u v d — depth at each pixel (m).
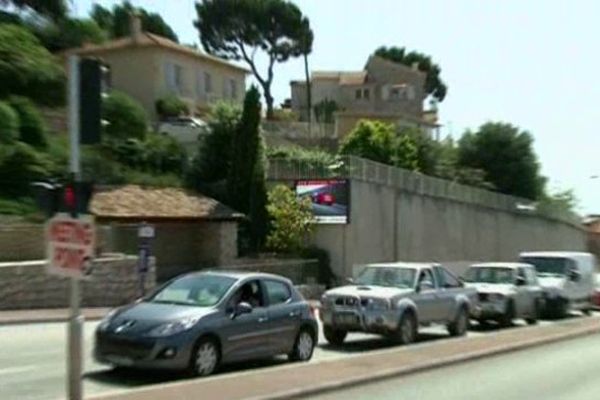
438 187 56.31
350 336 24.77
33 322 25.42
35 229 31.33
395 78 100.75
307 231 44.25
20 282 28.39
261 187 43.53
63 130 42.78
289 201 43.69
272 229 43.41
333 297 22.42
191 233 40.53
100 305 30.56
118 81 62.38
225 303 16.11
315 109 98.38
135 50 62.25
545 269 35.72
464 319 25.64
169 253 39.34
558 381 16.91
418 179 53.66
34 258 31.19
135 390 13.02
